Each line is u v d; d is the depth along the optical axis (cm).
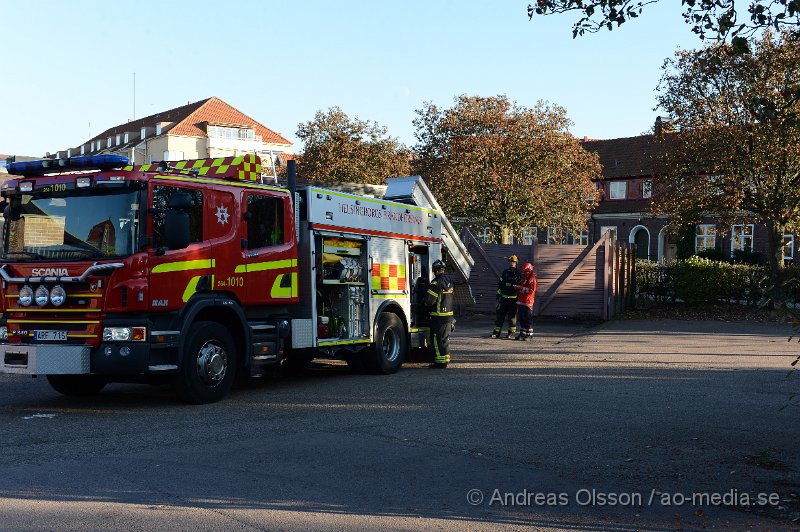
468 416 873
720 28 704
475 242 2375
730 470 649
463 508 545
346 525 503
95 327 870
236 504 546
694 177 2609
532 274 1786
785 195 2441
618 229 4909
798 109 2088
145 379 979
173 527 494
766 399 992
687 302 2497
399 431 791
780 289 642
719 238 4438
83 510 527
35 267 896
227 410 912
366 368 1240
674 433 786
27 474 619
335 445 727
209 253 954
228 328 1012
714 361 1392
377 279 1251
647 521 524
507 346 1650
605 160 5197
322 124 3238
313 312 1117
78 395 1038
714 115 2450
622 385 1109
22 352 888
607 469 650
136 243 879
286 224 1079
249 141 7500
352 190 1370
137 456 682
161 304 894
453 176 2956
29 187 916
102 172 889
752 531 506
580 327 2103
